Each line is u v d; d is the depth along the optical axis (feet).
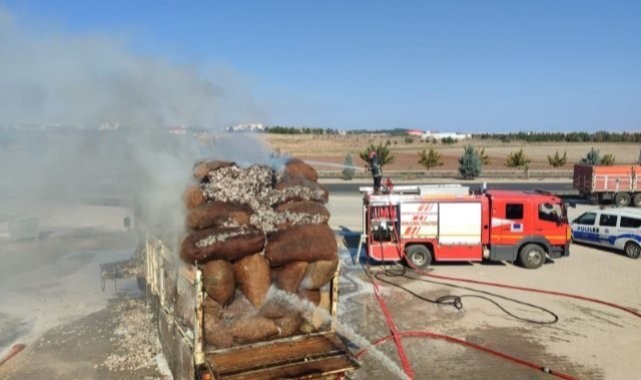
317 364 19.27
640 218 54.95
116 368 28.37
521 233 50.42
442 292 43.60
